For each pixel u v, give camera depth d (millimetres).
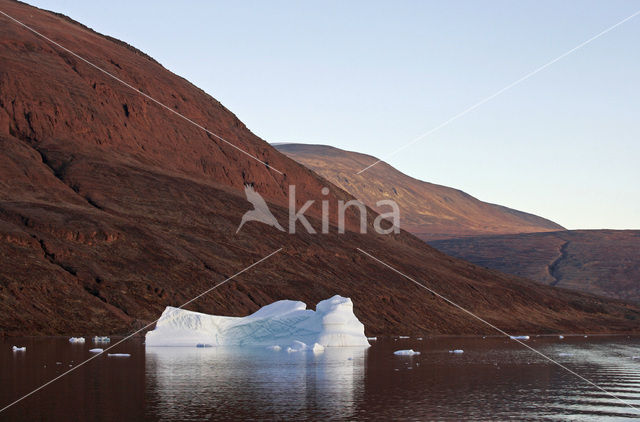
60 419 26875
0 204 87812
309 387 35625
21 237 80438
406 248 145125
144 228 95562
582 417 29000
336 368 44469
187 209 106875
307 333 64562
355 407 30031
